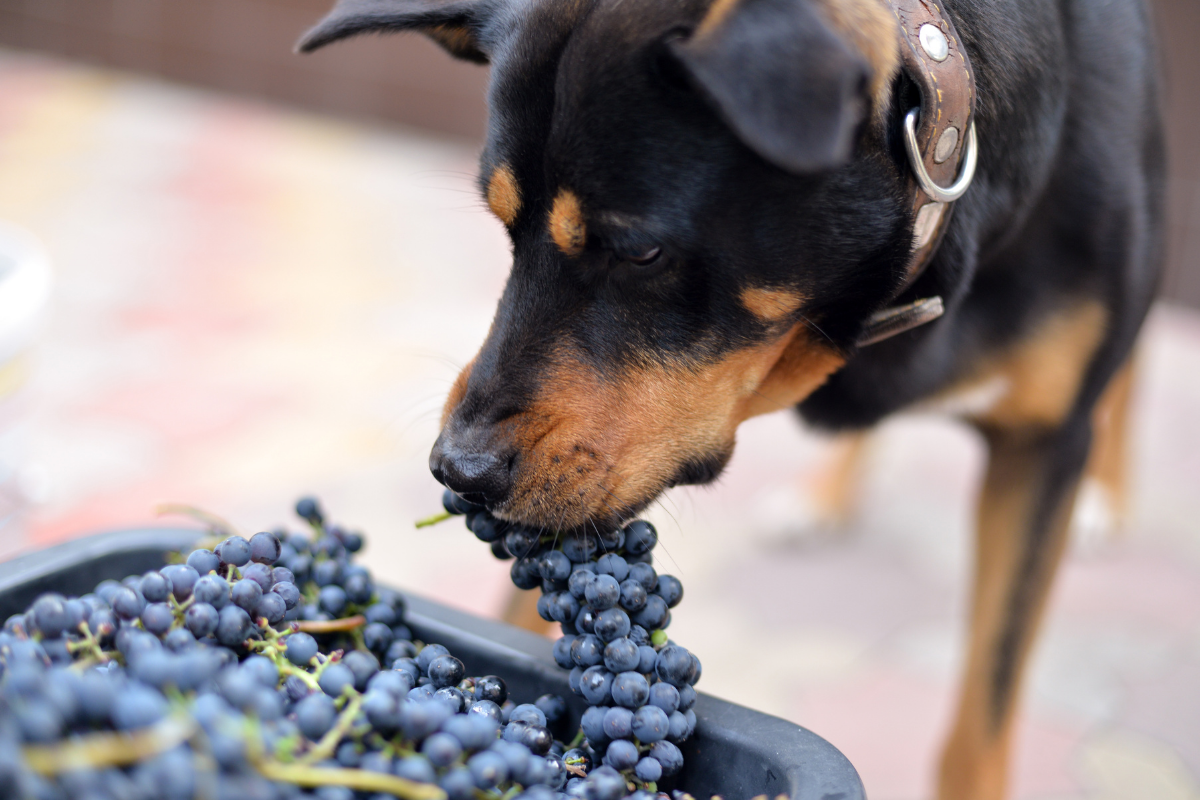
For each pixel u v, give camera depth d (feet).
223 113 19.30
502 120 4.19
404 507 9.29
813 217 4.06
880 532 9.70
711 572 8.98
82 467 9.32
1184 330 13.37
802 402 5.76
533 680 2.98
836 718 7.32
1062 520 5.95
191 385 10.91
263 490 9.25
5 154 16.75
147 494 9.02
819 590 8.80
